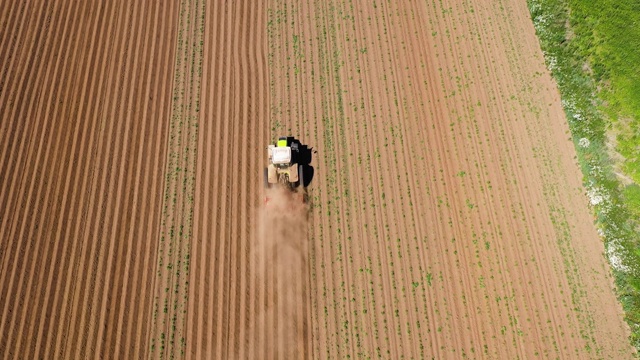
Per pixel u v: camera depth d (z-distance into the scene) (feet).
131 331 52.54
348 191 60.39
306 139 63.93
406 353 51.72
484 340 52.26
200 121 65.10
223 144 63.57
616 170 60.34
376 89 67.41
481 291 54.65
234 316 53.31
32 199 59.47
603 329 52.19
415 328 52.90
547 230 57.52
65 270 55.42
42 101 66.18
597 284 54.34
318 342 52.34
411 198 59.93
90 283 54.70
